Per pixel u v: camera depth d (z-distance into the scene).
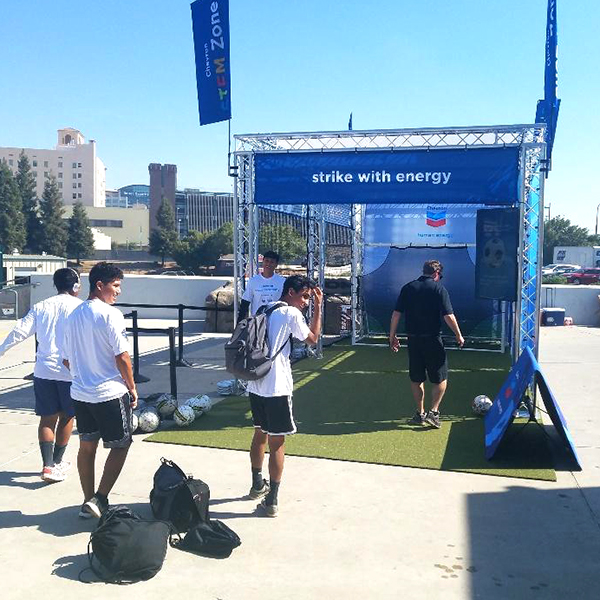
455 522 4.34
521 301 7.76
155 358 11.62
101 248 105.19
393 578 3.59
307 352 11.69
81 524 4.30
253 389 4.53
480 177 7.29
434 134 7.56
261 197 8.11
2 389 8.76
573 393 8.47
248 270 8.43
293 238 54.88
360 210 13.79
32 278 18.48
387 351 12.40
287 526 4.28
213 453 5.87
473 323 13.44
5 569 3.70
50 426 5.14
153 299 17.83
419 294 6.79
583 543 4.02
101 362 4.25
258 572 3.67
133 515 3.89
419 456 5.75
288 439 6.30
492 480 5.14
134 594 3.43
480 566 3.73
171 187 124.06
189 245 72.44
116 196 195.12
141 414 6.57
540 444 6.05
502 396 6.51
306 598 3.39
